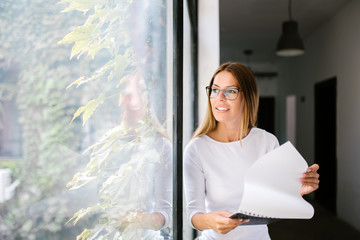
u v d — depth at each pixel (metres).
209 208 1.20
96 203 0.66
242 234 1.15
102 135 0.68
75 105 0.61
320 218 4.36
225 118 1.18
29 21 0.53
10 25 0.50
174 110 1.04
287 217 0.88
